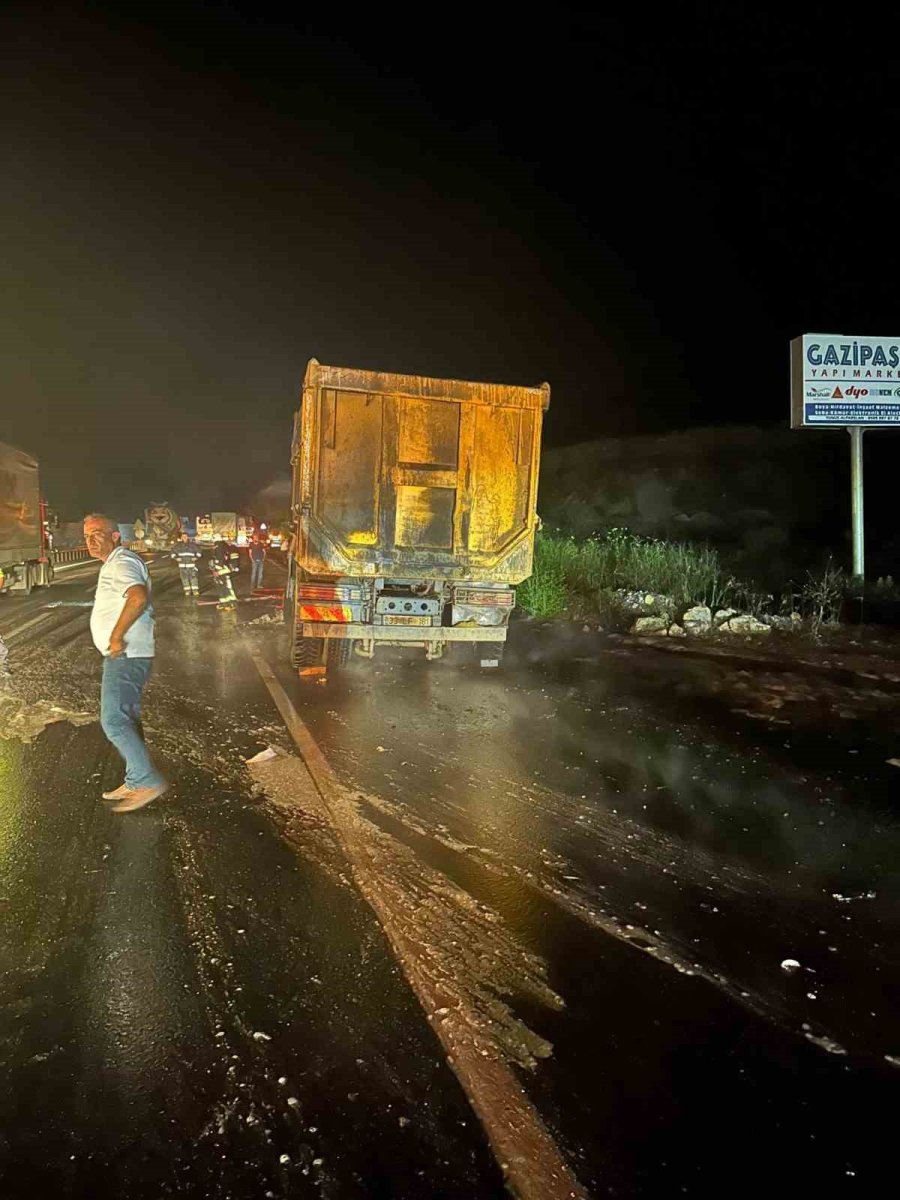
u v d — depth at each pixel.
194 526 53.44
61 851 5.03
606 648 11.26
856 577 13.02
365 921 4.18
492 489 9.60
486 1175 2.59
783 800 5.77
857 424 12.70
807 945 3.96
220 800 5.90
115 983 3.62
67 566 36.12
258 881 4.62
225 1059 3.12
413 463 9.41
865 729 7.16
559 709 8.41
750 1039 3.27
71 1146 2.70
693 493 24.69
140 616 5.71
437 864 4.84
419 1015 3.40
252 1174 2.59
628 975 3.70
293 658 9.93
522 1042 3.24
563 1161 2.65
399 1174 2.59
